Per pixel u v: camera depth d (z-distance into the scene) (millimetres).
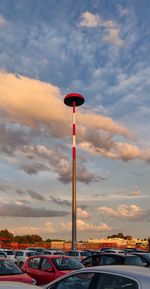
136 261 13711
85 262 14367
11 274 11117
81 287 5762
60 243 61094
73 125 42438
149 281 5000
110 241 70562
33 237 100062
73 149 41719
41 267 13672
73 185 41125
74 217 40656
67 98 42406
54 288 6160
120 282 5281
